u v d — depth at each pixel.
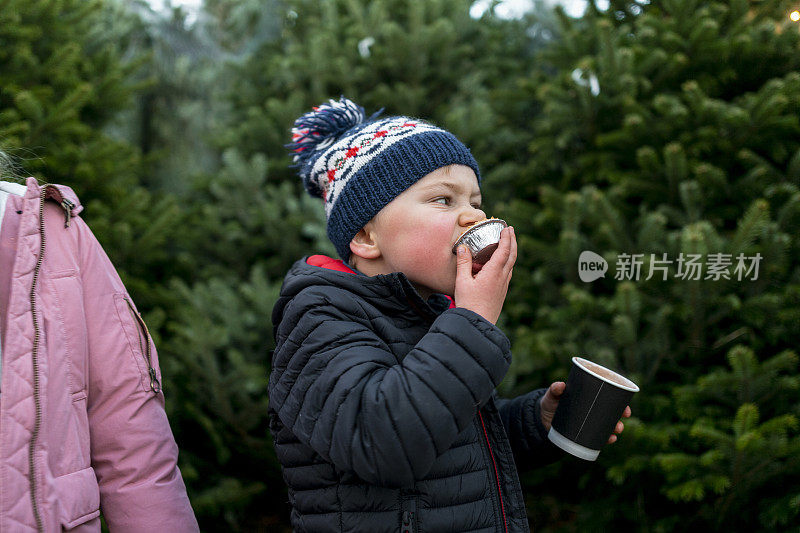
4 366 0.95
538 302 3.09
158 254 3.32
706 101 2.54
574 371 1.23
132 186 3.76
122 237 3.00
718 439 2.11
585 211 2.77
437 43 3.53
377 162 1.17
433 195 1.16
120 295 1.17
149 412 1.15
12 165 1.35
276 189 3.64
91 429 1.10
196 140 4.64
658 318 2.42
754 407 2.02
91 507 1.02
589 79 2.84
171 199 3.45
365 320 1.10
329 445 0.96
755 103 2.48
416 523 1.03
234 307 3.12
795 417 2.21
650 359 2.57
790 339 2.35
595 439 1.21
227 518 3.15
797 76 2.42
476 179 1.24
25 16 2.91
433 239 1.13
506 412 1.44
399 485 0.94
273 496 3.34
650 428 2.40
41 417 0.96
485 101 3.60
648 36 2.87
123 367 1.13
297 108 3.50
